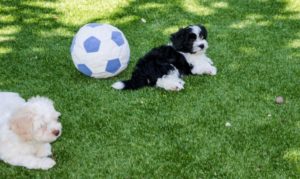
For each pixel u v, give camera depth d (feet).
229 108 11.63
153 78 12.09
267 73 12.41
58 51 13.07
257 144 10.96
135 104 11.74
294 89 12.01
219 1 14.71
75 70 12.57
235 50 13.07
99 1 14.76
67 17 14.17
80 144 11.02
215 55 12.93
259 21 13.97
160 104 11.74
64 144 11.02
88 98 11.87
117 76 12.43
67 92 12.01
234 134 11.14
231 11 14.33
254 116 11.46
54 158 10.81
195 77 12.39
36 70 12.55
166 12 14.33
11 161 10.59
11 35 13.56
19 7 14.52
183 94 11.96
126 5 14.58
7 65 12.67
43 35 13.57
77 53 12.14
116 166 10.67
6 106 10.86
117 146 10.97
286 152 10.83
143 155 10.82
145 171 10.59
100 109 11.64
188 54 12.45
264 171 10.55
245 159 10.73
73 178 10.52
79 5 14.61
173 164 10.68
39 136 10.32
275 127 11.25
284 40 13.33
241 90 12.01
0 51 13.05
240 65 12.65
